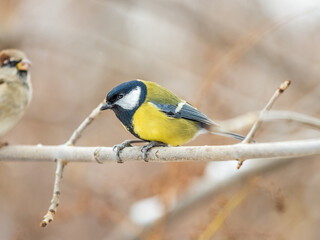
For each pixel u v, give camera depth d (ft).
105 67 51.39
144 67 51.39
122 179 36.83
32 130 45.83
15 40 50.60
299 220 40.37
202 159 21.39
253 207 38.86
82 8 53.52
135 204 35.73
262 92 47.83
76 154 25.94
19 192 42.27
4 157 27.99
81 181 38.34
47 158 26.73
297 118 30.35
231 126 32.09
